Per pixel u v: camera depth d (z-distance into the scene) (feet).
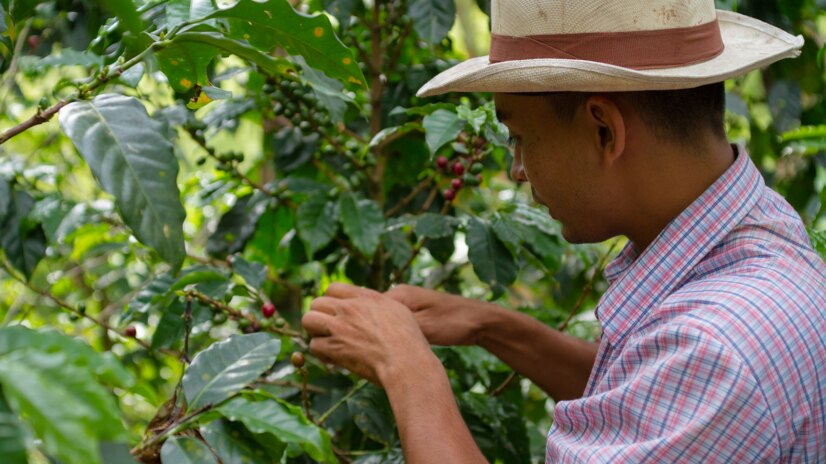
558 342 5.38
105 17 5.73
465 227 5.81
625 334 4.04
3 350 2.35
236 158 6.10
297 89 5.72
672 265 3.96
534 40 3.96
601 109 3.86
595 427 3.70
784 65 7.44
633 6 3.80
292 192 6.33
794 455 3.59
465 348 5.89
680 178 3.94
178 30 3.92
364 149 5.96
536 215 5.87
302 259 6.63
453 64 6.52
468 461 3.95
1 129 7.91
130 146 3.34
